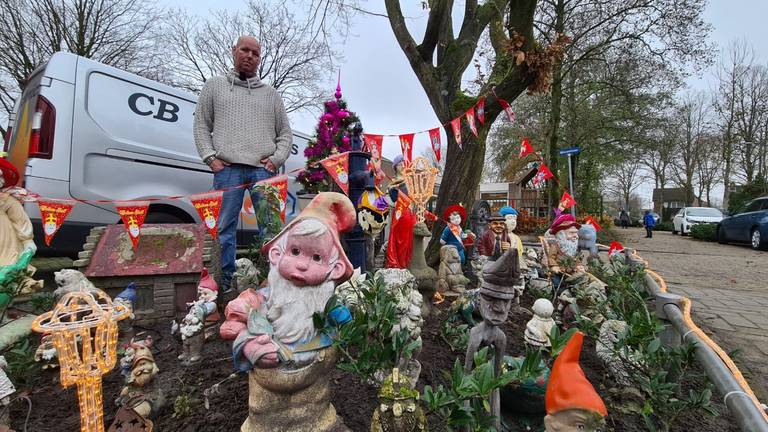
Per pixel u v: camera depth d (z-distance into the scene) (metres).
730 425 2.24
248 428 1.60
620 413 2.28
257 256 3.83
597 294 3.47
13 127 4.87
